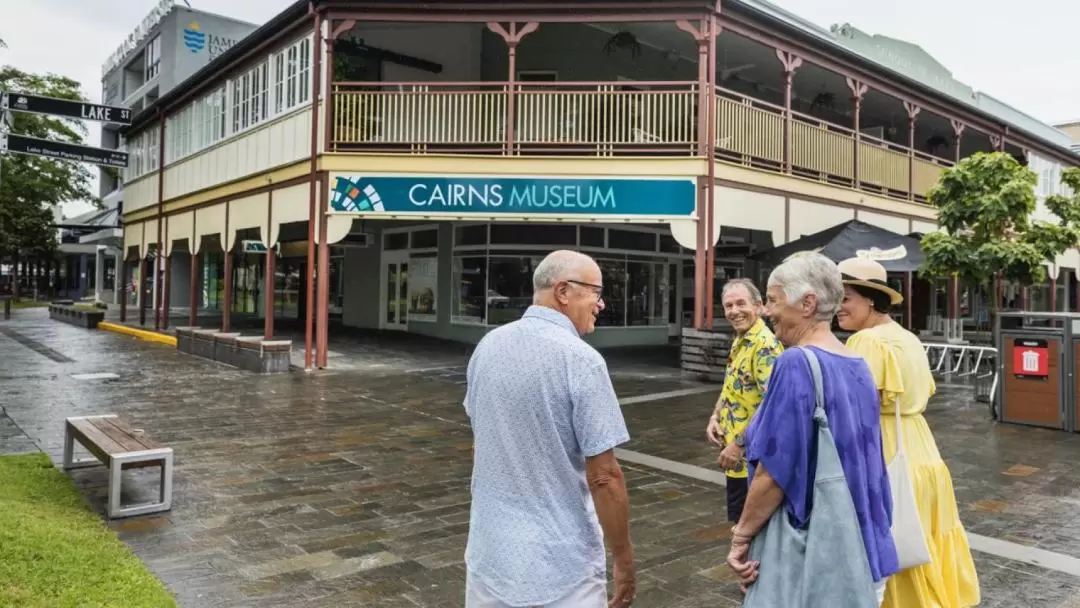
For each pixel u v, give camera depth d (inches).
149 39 1526.8
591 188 508.4
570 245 716.7
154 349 681.6
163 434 315.6
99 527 192.9
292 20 565.6
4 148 486.0
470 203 511.8
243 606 150.6
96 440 223.1
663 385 485.1
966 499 235.3
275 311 1182.3
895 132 916.6
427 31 708.0
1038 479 259.9
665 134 543.8
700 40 509.4
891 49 804.0
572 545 89.2
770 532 95.3
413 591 159.3
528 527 88.2
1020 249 500.4
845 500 92.6
